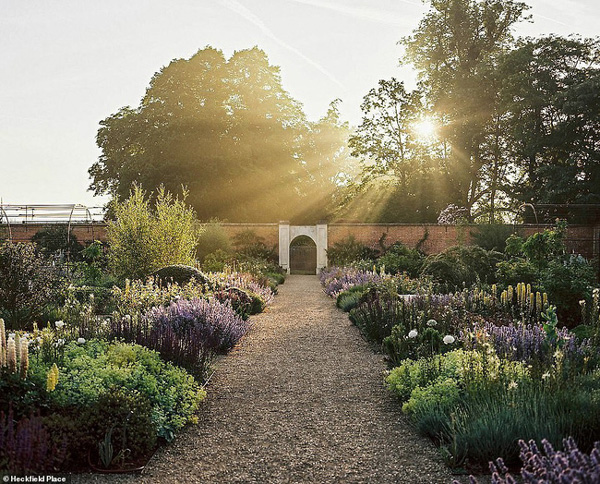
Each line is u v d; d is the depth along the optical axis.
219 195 34.28
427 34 35.75
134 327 7.69
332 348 9.56
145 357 6.33
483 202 36.25
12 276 10.36
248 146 34.84
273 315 14.00
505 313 9.94
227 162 34.00
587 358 5.83
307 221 37.84
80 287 14.02
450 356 6.43
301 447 4.99
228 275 16.73
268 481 4.29
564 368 5.48
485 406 5.01
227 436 5.27
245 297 13.98
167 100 35.22
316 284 24.98
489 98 33.88
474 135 33.28
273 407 6.20
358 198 39.47
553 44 32.28
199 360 7.32
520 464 4.45
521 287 9.88
